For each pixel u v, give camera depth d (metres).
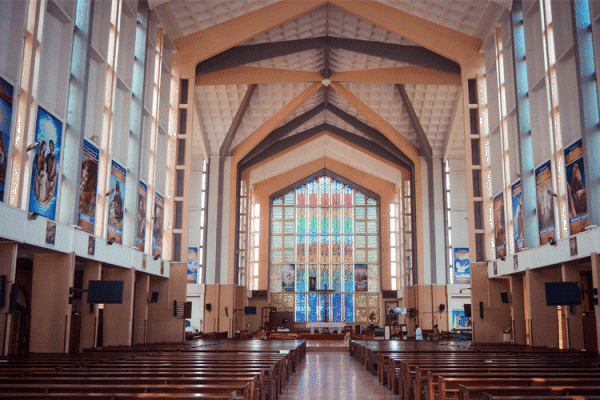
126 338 20.28
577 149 16.41
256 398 8.11
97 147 17.75
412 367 10.68
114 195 19.34
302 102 35.50
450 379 7.69
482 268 25.28
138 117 21.64
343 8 26.31
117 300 15.85
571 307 18.47
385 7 26.20
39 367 9.80
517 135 21.78
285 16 26.33
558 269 20.27
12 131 12.80
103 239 18.11
